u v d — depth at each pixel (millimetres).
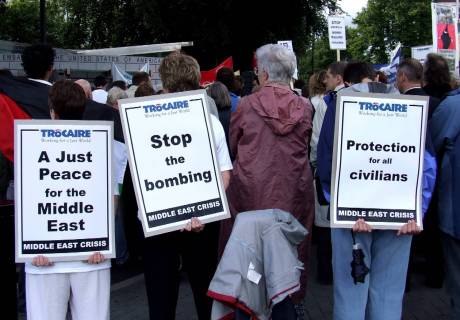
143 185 3672
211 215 3730
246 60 29938
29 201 3439
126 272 6812
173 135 3701
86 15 31516
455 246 4340
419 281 6387
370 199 3633
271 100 4105
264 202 4074
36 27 33781
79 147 3486
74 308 3582
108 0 31031
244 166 4117
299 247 4258
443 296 5855
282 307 3410
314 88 7012
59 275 3473
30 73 4758
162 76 4070
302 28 31312
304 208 4234
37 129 3438
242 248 3463
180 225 3701
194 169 3719
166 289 3961
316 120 5789
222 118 5645
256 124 4109
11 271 3945
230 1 26625
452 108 4219
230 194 4223
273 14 29531
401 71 5289
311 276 6590
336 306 3844
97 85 9406
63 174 3471
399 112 3627
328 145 3799
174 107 3707
